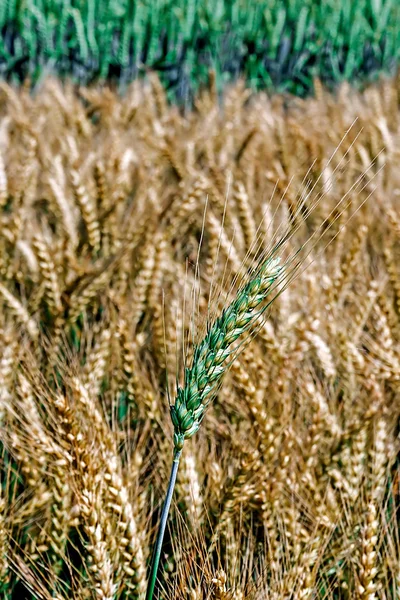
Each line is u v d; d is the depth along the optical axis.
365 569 0.73
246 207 0.98
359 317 0.92
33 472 0.79
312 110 1.70
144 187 1.11
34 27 2.35
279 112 1.75
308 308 0.89
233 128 1.46
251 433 0.81
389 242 0.99
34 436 0.78
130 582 0.74
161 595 0.73
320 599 0.76
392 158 1.22
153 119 1.50
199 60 2.43
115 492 0.74
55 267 0.96
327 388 0.86
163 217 1.02
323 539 0.77
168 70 2.35
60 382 0.84
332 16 2.57
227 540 0.76
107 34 2.32
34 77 2.24
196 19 2.39
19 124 1.29
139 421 0.84
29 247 0.98
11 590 0.76
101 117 1.54
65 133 1.35
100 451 0.77
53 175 1.10
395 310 0.95
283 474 0.79
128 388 0.85
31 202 1.10
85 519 0.73
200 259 1.01
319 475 0.81
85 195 1.01
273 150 1.30
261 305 0.88
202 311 0.83
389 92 1.75
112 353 0.87
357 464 0.80
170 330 0.86
